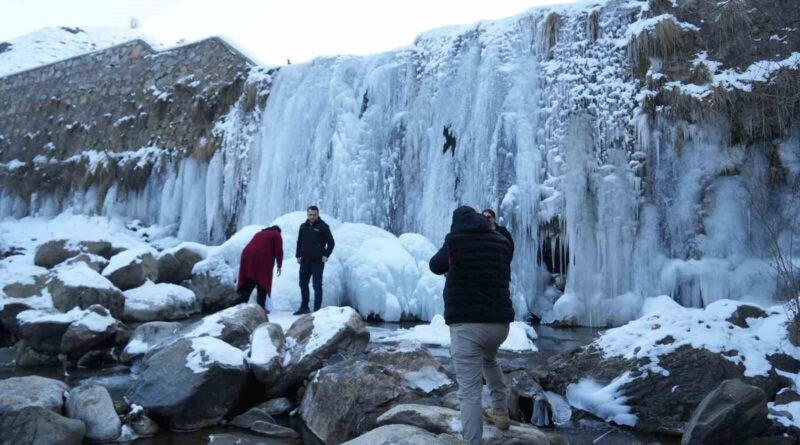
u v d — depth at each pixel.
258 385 6.35
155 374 5.97
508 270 4.43
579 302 10.87
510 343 8.16
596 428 5.45
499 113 12.77
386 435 4.15
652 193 11.03
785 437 4.87
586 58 12.27
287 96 16.22
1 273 11.41
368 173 14.23
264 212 15.64
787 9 10.91
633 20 12.16
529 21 13.13
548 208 11.50
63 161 21.80
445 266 4.39
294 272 11.31
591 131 11.71
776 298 9.57
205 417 5.73
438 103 13.76
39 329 8.20
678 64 11.38
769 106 10.41
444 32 14.47
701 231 10.62
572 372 6.37
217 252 12.13
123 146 20.14
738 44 11.04
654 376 5.64
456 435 4.56
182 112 18.98
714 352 5.71
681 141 10.93
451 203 12.95
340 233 12.27
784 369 5.79
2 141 24.31
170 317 10.50
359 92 15.16
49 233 18.56
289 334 6.99
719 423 4.73
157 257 12.69
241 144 16.73
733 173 10.62
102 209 19.48
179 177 18.03
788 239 10.02
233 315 7.52
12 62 33.91
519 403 5.66
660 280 10.61
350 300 11.38
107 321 8.39
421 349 6.22
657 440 5.14
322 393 5.62
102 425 5.30
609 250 10.97
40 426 5.02
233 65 18.34
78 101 22.59
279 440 5.34
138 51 21.44
